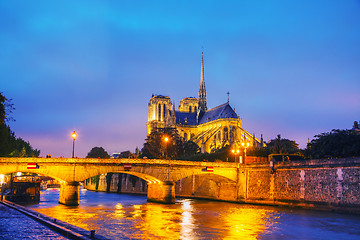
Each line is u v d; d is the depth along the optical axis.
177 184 124.56
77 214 59.84
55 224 34.53
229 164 88.69
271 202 79.31
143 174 80.88
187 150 172.38
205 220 54.44
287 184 75.69
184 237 39.47
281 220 54.53
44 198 100.31
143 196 124.62
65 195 73.56
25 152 138.38
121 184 158.12
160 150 162.38
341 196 62.66
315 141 84.56
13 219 40.59
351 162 61.31
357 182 59.88
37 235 29.52
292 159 88.12
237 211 67.56
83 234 30.30
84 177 73.88
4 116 61.47
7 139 93.69
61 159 71.81
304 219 55.53
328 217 57.66
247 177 87.81
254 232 44.03
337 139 77.19
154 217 57.38
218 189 99.12
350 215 59.69
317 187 68.06
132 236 39.12
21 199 84.94
